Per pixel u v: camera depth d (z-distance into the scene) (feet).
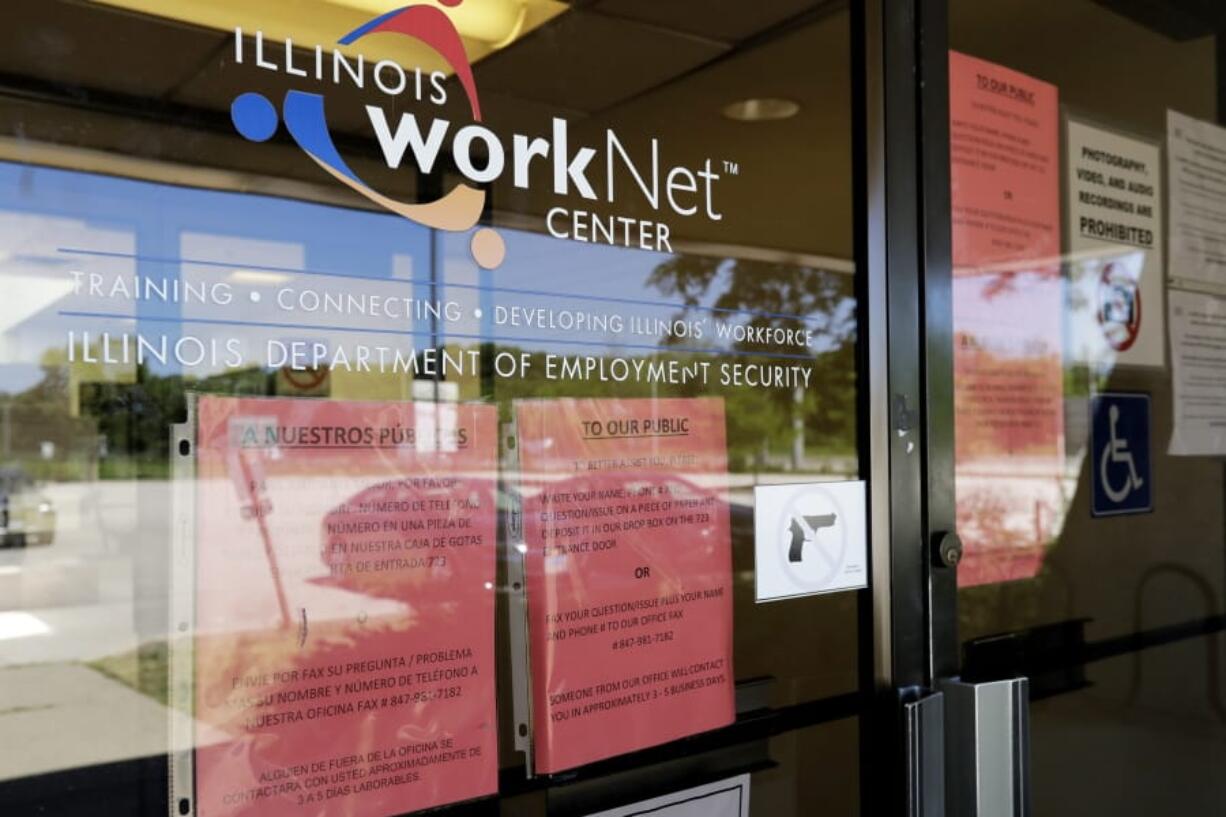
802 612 4.65
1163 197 6.90
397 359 3.42
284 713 3.16
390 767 3.36
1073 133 6.28
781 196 4.66
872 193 5.02
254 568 3.11
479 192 3.65
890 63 5.15
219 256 3.08
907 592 5.07
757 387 4.53
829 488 4.78
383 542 3.37
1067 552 6.18
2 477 2.72
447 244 3.56
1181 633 6.99
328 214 3.29
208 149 3.07
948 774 5.08
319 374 3.25
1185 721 7.02
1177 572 6.95
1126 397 6.59
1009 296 5.83
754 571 4.47
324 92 3.29
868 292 4.99
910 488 5.13
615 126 4.07
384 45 3.43
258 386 3.13
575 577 3.84
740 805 4.39
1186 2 7.07
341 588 3.27
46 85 2.82
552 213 3.86
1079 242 6.29
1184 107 7.11
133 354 2.92
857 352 4.97
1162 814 6.86
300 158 3.24
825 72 4.86
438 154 3.55
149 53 2.98
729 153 4.48
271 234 3.17
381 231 3.40
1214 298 7.28
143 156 2.96
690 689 4.21
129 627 2.91
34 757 2.79
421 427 3.46
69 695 2.83
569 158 3.92
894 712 4.95
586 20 4.00
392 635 3.37
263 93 3.17
